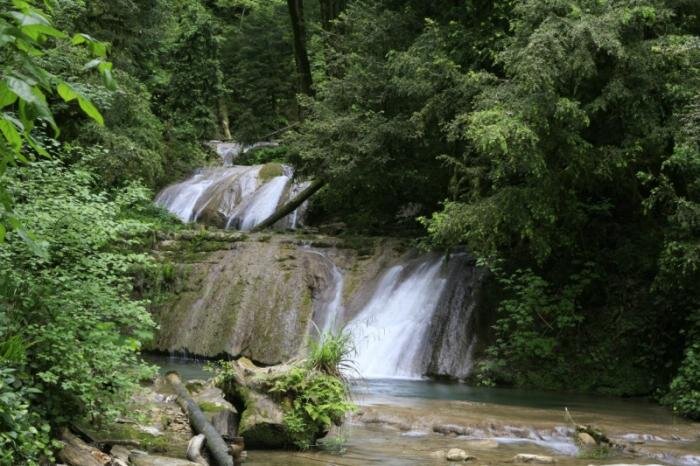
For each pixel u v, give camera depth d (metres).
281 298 15.93
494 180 12.45
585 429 8.23
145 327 6.68
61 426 5.76
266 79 33.53
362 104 16.92
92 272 6.23
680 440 8.28
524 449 7.71
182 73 29.38
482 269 14.76
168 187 24.16
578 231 13.68
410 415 8.89
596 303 13.55
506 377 13.01
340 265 16.58
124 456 5.99
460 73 14.87
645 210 11.10
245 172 23.75
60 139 17.55
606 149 11.88
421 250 16.11
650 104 11.65
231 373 7.98
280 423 7.27
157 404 7.77
